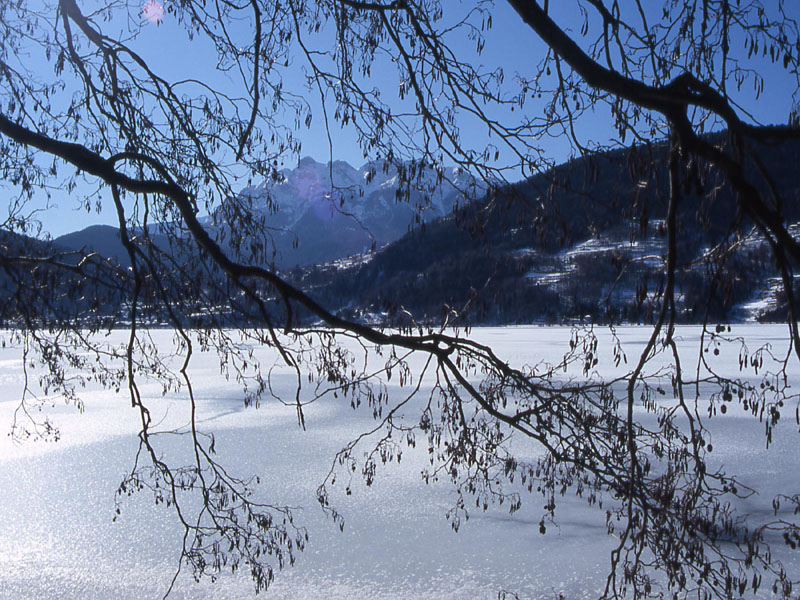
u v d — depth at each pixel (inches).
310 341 144.6
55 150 120.2
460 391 604.4
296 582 382.0
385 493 522.3
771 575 341.7
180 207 124.2
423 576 386.6
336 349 144.6
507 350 1792.6
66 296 162.1
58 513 498.0
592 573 381.1
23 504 519.5
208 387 1111.0
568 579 373.7
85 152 121.0
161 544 437.7
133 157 125.1
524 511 475.2
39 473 603.8
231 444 705.0
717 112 82.1
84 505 515.8
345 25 137.3
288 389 1040.8
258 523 166.7
